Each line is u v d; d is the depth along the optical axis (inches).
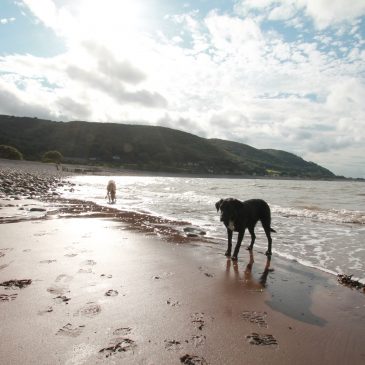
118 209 577.0
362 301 191.8
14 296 174.7
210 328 151.3
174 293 192.2
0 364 115.5
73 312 158.7
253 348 135.4
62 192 909.2
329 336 148.5
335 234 394.6
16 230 342.0
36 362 117.4
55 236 320.2
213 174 5472.4
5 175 1251.8
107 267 232.1
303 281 225.3
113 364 118.5
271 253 300.4
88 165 4279.0
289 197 1049.5
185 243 324.8
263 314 169.9
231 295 194.5
